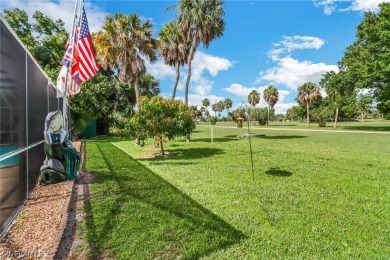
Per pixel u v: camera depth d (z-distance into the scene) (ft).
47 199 14.19
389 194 16.57
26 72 14.08
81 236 10.14
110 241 9.69
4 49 10.31
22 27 70.18
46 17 72.02
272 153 36.76
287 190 17.28
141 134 34.14
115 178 20.18
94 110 68.69
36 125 17.29
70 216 12.16
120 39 48.85
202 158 31.96
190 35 62.95
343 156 33.86
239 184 18.80
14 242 9.11
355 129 121.29
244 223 11.64
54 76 61.31
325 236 10.54
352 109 123.75
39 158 18.74
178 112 34.47
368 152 38.29
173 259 8.57
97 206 13.51
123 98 95.66
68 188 16.28
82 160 29.32
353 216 12.75
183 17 61.46
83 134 70.13
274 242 9.89
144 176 21.13
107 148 42.88
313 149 42.04
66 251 9.03
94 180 19.38
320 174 22.48
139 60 51.75
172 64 74.02
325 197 15.85
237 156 33.73
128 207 13.43
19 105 12.60
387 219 12.40
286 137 71.00
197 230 10.77
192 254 8.86
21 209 12.51
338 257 8.88
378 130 111.45
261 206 14.02
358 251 9.29
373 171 23.98
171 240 9.86
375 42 113.09
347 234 10.72
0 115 9.80
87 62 22.13
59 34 73.41
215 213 12.85
